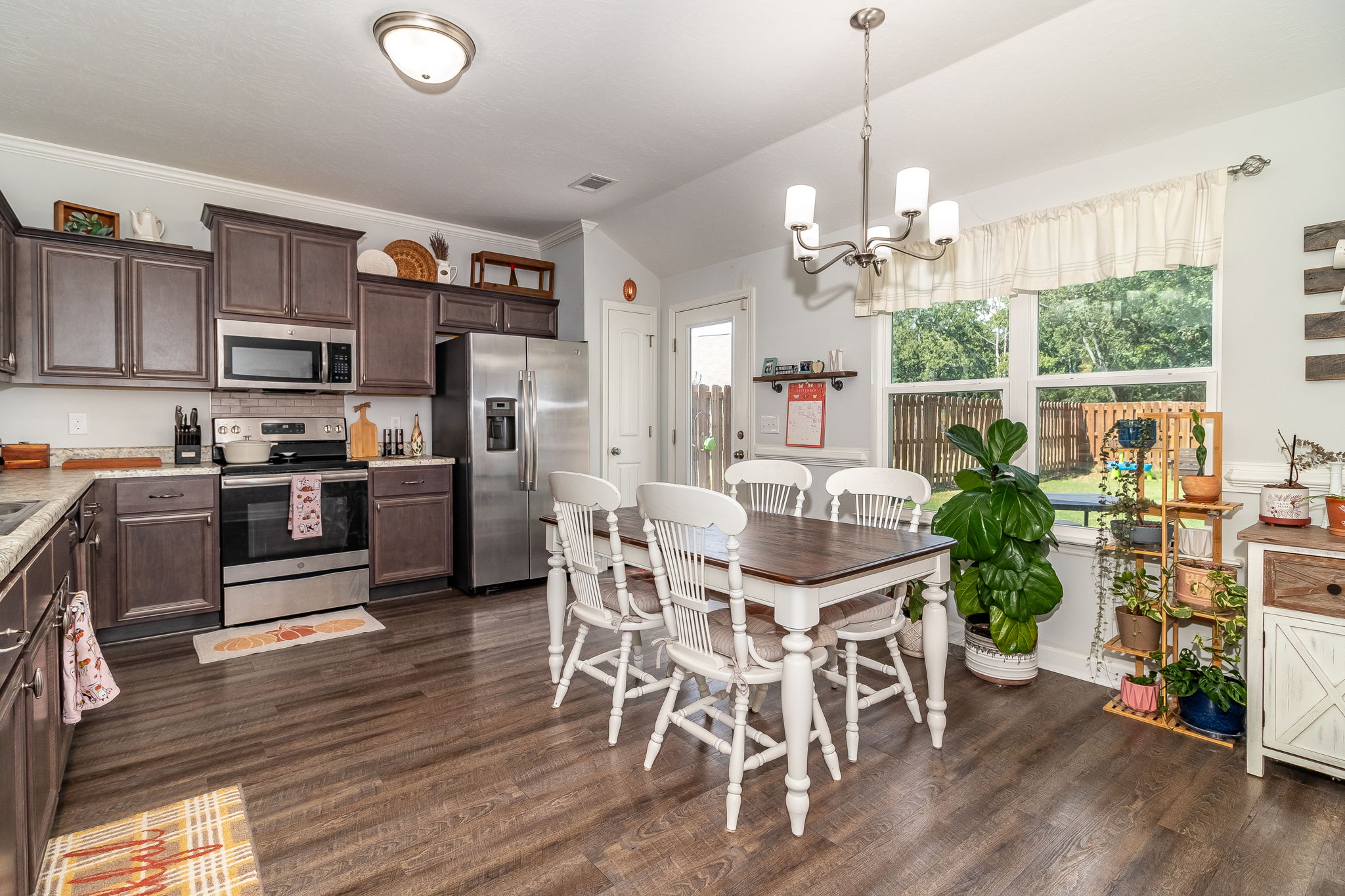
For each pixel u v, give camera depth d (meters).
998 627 2.59
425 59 2.32
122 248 3.28
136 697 2.61
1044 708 2.56
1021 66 2.48
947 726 2.42
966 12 2.21
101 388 3.47
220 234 3.47
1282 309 2.35
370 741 2.27
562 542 2.55
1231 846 1.73
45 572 1.65
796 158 3.38
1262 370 2.40
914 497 2.56
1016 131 2.80
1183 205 2.51
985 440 2.74
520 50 2.45
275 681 2.77
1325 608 1.91
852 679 2.19
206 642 3.22
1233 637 2.23
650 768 2.10
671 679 2.37
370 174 3.71
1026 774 2.08
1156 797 1.95
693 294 4.83
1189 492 2.40
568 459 4.46
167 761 2.13
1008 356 3.15
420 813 1.87
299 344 3.71
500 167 3.62
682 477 4.94
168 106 2.89
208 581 3.36
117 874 1.60
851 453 3.75
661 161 3.52
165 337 3.38
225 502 3.39
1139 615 2.49
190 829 1.78
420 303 4.20
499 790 1.98
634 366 4.97
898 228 3.51
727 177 3.70
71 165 3.39
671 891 1.56
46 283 3.10
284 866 1.64
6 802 1.24
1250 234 2.42
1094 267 2.76
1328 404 2.26
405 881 1.59
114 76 2.64
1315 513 2.29
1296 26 2.07
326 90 2.75
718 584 1.94
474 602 3.98
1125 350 2.79
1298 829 1.80
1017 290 3.01
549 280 5.04
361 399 4.30
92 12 2.21
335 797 1.94
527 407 4.25
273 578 3.55
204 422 3.76
